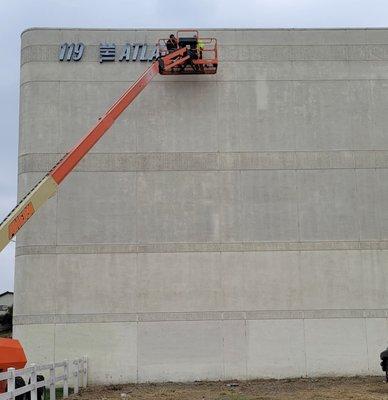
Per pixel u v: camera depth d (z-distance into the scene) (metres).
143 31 28.52
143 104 27.92
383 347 26.47
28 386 15.64
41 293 26.42
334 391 21.45
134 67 28.22
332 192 27.62
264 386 23.75
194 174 27.48
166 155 27.56
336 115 28.23
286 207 27.41
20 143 27.98
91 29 28.42
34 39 28.33
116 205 27.14
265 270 26.84
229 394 21.27
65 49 28.20
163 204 27.20
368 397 19.48
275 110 28.14
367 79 28.59
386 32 28.98
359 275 27.00
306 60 28.59
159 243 26.91
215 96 28.11
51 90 27.94
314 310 26.64
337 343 26.42
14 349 17.02
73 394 22.02
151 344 26.16
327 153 27.91
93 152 27.45
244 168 27.61
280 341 26.34
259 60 28.48
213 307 26.48
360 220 27.45
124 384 25.56
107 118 20.73
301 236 27.20
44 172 27.31
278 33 28.75
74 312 26.30
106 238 26.88
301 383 24.45
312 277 26.89
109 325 26.25
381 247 27.25
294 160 27.78
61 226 26.91
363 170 27.86
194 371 26.00
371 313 26.70
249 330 26.38
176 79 28.16
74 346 26.08
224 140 27.80
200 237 27.00
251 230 27.14
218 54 28.39
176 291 26.56
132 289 26.53
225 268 26.80
